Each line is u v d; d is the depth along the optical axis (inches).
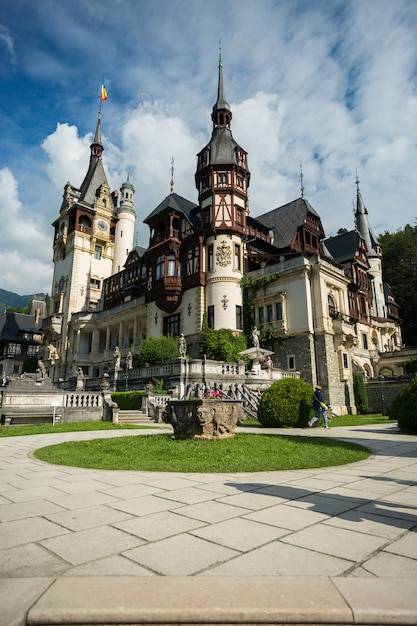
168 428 687.1
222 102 1662.2
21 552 136.1
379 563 125.9
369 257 2171.5
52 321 2149.4
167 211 1549.0
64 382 1553.9
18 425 719.1
